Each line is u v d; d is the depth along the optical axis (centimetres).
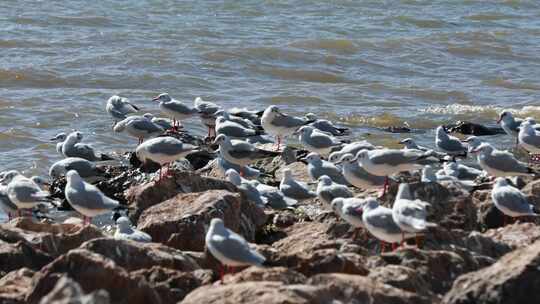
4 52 4178
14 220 1834
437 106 3575
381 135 3100
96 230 1655
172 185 2041
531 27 5416
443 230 1617
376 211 1616
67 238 1628
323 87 3859
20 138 2925
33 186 2000
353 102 3622
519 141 2605
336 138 2686
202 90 3756
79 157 2448
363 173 2011
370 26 5219
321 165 2209
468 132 3153
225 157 2309
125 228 1741
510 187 1855
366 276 1403
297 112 3400
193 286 1437
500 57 4597
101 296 969
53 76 3797
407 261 1475
